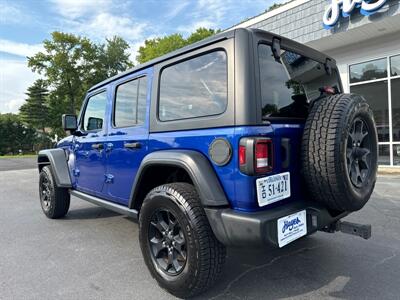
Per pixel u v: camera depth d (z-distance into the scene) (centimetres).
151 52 3139
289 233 220
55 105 3575
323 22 931
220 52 238
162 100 285
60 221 488
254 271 295
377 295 249
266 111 231
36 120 4991
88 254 350
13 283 283
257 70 224
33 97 4994
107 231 432
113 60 3741
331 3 905
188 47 264
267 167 216
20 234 425
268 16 1084
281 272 292
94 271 306
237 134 215
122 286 275
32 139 5406
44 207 512
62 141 485
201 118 243
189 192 242
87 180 404
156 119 285
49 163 510
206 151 236
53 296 260
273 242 209
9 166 1825
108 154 349
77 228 448
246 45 223
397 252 333
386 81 946
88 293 263
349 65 1028
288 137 235
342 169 218
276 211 218
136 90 320
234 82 222
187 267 234
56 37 3347
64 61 3366
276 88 245
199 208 233
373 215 468
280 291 258
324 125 223
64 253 353
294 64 270
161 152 265
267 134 219
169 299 251
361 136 248
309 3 970
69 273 302
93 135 387
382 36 939
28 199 692
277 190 224
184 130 256
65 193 486
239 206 217
